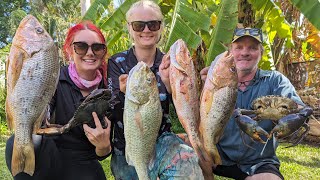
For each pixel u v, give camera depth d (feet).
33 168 9.06
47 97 9.04
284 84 11.84
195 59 20.20
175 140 10.15
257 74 12.25
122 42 29.63
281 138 9.49
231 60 9.19
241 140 12.00
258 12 20.67
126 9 19.26
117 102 10.24
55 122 10.64
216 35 14.61
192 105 9.34
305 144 31.27
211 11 19.69
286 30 21.91
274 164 12.14
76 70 10.71
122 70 10.87
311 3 14.73
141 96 9.13
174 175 9.61
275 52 30.78
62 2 71.82
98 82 10.85
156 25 10.73
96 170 11.57
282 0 28.32
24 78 8.72
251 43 12.04
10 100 8.87
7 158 10.69
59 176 11.17
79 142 10.90
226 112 9.28
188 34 14.23
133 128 9.27
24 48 8.68
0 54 45.39
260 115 9.78
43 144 10.79
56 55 9.05
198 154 9.45
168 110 10.65
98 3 19.80
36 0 68.49
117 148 11.01
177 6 15.24
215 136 9.42
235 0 14.80
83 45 10.34
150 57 10.97
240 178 12.43
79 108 9.26
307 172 21.77
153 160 9.84
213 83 9.20
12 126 9.11
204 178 10.43
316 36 29.78
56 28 50.01
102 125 9.62
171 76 9.27
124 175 11.03
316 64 32.40
